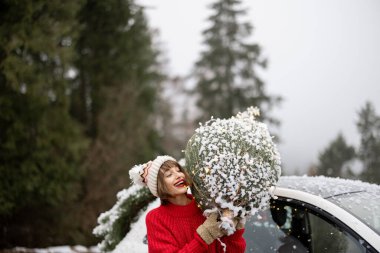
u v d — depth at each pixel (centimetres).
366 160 1659
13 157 879
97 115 1269
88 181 1085
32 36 903
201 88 2302
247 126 216
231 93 2223
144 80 1439
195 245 200
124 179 1130
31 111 908
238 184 198
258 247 265
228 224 194
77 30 1098
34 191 913
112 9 1348
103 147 1118
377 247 212
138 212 371
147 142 1375
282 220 264
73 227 993
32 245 920
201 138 214
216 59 2278
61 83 988
